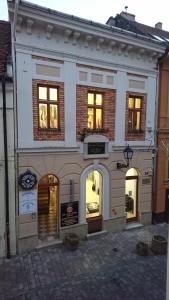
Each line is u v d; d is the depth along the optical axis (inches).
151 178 459.8
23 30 317.4
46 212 380.2
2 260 331.9
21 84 324.5
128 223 451.8
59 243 371.2
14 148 330.6
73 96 363.6
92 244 380.8
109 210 418.6
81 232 392.5
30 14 304.5
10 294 267.3
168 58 435.8
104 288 279.1
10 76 313.1
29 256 342.0
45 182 368.8
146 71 426.3
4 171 329.1
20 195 339.3
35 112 340.2
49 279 293.1
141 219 456.1
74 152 375.2
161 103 448.1
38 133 345.7
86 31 346.3
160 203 473.7
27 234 350.0
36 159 346.9
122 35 374.0
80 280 292.5
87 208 406.9
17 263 324.8
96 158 395.2
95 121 392.8
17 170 336.5
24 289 275.3
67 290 275.0
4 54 338.3
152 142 449.7
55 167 362.9
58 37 341.1
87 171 391.2
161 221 478.6
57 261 331.0
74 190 381.7
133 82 417.4
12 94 320.8
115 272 309.4
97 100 391.2
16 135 329.4
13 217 340.5
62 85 353.4
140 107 434.9
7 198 331.0
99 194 417.1
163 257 347.9
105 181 410.6
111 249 366.3
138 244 358.6
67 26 331.0
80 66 363.9
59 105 356.5
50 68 342.6
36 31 325.7
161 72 442.0
